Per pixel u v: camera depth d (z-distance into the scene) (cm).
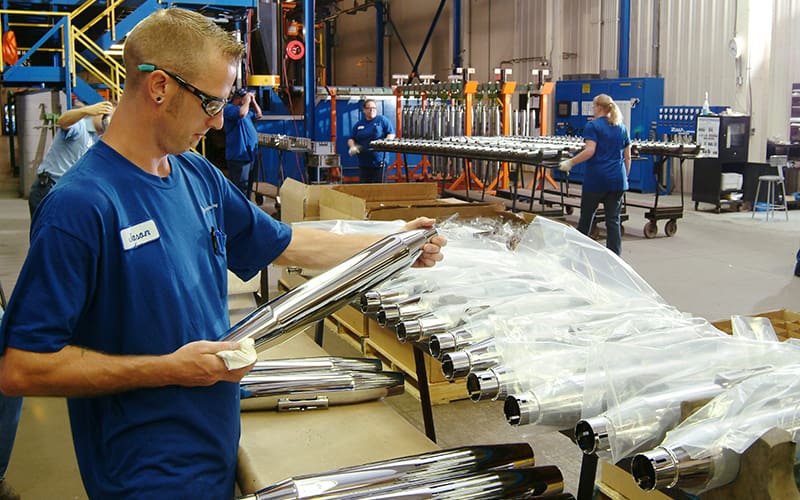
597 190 616
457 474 162
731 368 155
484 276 229
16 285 121
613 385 146
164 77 125
